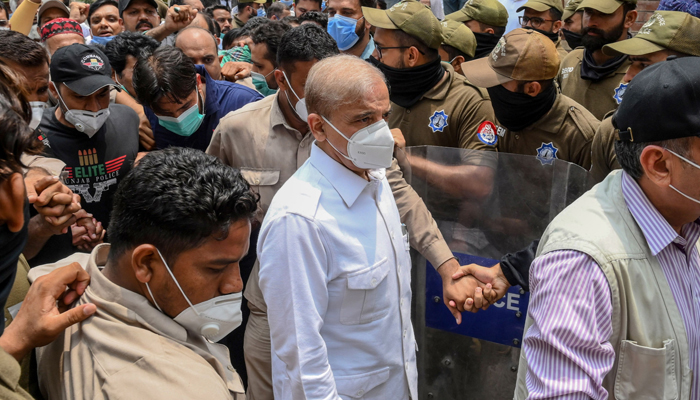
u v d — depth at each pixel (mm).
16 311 1381
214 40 3578
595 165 2193
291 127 2232
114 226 1086
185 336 1125
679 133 1134
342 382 1608
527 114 2295
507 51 2219
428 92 2598
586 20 3230
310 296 1484
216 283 1142
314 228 1489
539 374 1226
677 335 1227
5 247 959
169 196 1023
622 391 1234
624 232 1250
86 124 2291
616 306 1204
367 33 3936
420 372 2279
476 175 2062
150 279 1091
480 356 2158
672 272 1263
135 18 4730
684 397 1252
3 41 2129
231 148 2322
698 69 1142
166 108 2498
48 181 1722
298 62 2027
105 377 972
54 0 4195
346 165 1599
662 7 3381
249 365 2273
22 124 904
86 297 1100
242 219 1104
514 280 1854
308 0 5199
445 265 2006
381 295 1623
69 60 2211
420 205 2078
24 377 1170
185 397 950
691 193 1179
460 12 3990
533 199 1992
